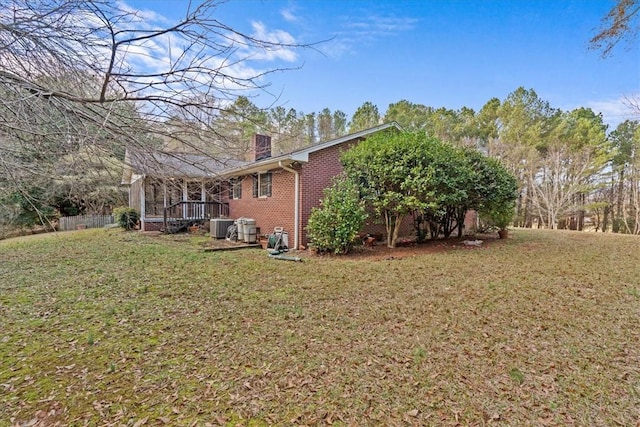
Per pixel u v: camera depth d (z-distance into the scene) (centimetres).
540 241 1219
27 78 185
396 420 242
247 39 213
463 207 1216
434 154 924
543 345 357
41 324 415
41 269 726
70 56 189
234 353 339
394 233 1040
